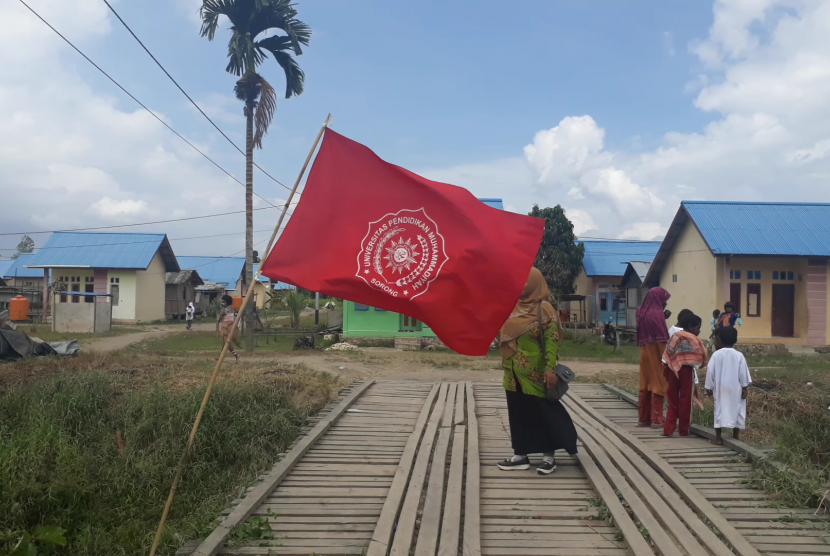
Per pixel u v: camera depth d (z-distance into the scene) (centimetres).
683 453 608
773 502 470
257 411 698
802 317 2059
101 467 566
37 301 3522
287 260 386
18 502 466
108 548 447
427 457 579
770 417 805
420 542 395
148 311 3384
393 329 2034
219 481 576
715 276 2014
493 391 981
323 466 576
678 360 674
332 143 411
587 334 2455
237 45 1925
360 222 396
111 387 760
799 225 2080
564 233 2583
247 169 1998
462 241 390
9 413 677
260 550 396
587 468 535
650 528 407
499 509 462
